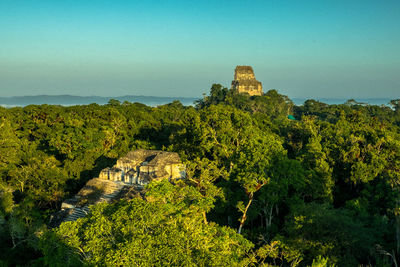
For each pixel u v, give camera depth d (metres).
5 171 47.81
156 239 17.64
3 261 28.50
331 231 26.47
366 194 39.34
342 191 46.44
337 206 42.88
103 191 38.50
